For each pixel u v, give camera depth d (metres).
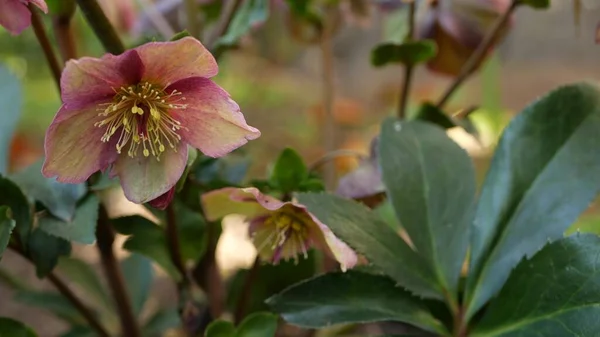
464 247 0.41
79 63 0.33
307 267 0.47
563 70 1.47
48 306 0.50
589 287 0.35
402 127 0.44
